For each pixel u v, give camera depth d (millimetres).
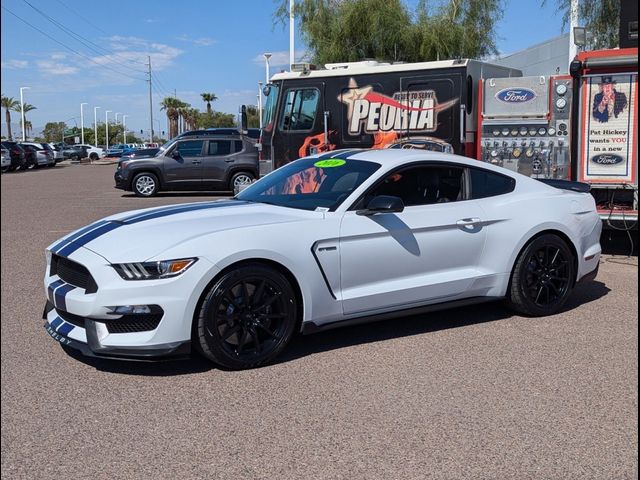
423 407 3912
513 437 3529
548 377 4379
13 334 5410
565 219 5797
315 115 10836
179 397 4090
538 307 5734
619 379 4340
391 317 5137
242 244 4410
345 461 3285
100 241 4488
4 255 9266
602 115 8242
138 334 4230
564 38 18250
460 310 6062
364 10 17188
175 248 4281
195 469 3227
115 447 3455
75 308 4305
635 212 8109
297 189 5398
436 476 3139
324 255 4734
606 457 3314
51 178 30469
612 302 6328
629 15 9414
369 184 5066
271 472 3188
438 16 17297
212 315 4336
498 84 9141
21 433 3615
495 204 5551
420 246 5129
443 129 9977
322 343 5129
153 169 18891
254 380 4363
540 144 8922
